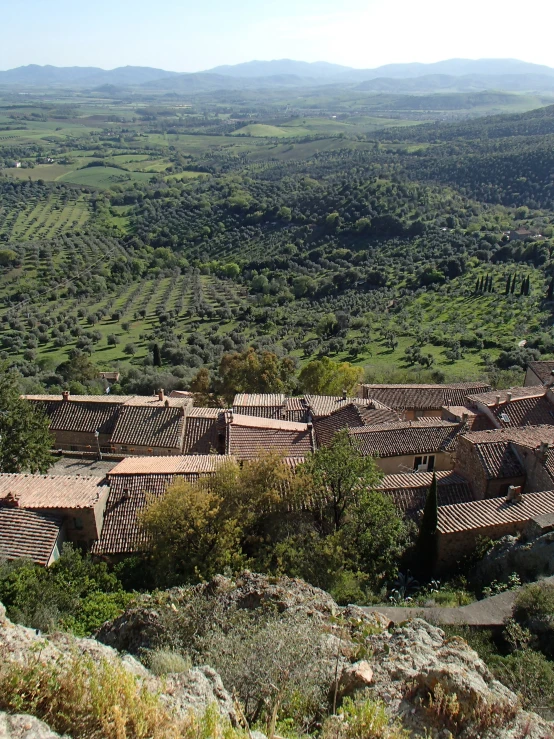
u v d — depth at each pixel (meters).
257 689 10.93
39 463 31.92
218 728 8.02
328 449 24.94
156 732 7.68
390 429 34.72
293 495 23.94
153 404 40.03
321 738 8.78
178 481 23.70
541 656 14.49
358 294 120.38
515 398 37.28
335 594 19.75
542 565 20.02
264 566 20.67
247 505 23.45
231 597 15.23
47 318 109.81
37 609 16.75
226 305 121.81
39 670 8.10
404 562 23.27
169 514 21.27
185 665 11.46
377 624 14.59
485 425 35.84
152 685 9.48
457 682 9.88
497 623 16.77
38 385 59.16
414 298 110.38
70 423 39.62
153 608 14.77
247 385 50.03
